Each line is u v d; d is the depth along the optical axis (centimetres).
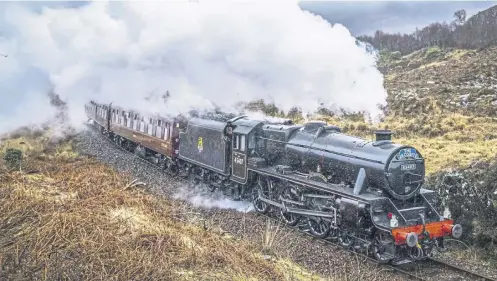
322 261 1030
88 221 1055
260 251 1057
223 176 1605
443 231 1038
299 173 1292
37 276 799
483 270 994
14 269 823
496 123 1953
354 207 1041
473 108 2253
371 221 1043
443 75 3131
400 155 1055
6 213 1104
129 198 1316
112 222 1071
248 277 865
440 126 1984
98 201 1245
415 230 998
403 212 1034
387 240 1015
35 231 986
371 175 1067
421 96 2636
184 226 1143
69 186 1438
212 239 1052
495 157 1255
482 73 2908
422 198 1107
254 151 1465
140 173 1830
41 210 1134
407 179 1062
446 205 1202
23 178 1466
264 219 1337
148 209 1252
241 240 1113
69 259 862
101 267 833
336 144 1194
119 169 1861
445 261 1048
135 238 979
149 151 2262
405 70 3666
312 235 1205
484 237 1078
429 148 1667
